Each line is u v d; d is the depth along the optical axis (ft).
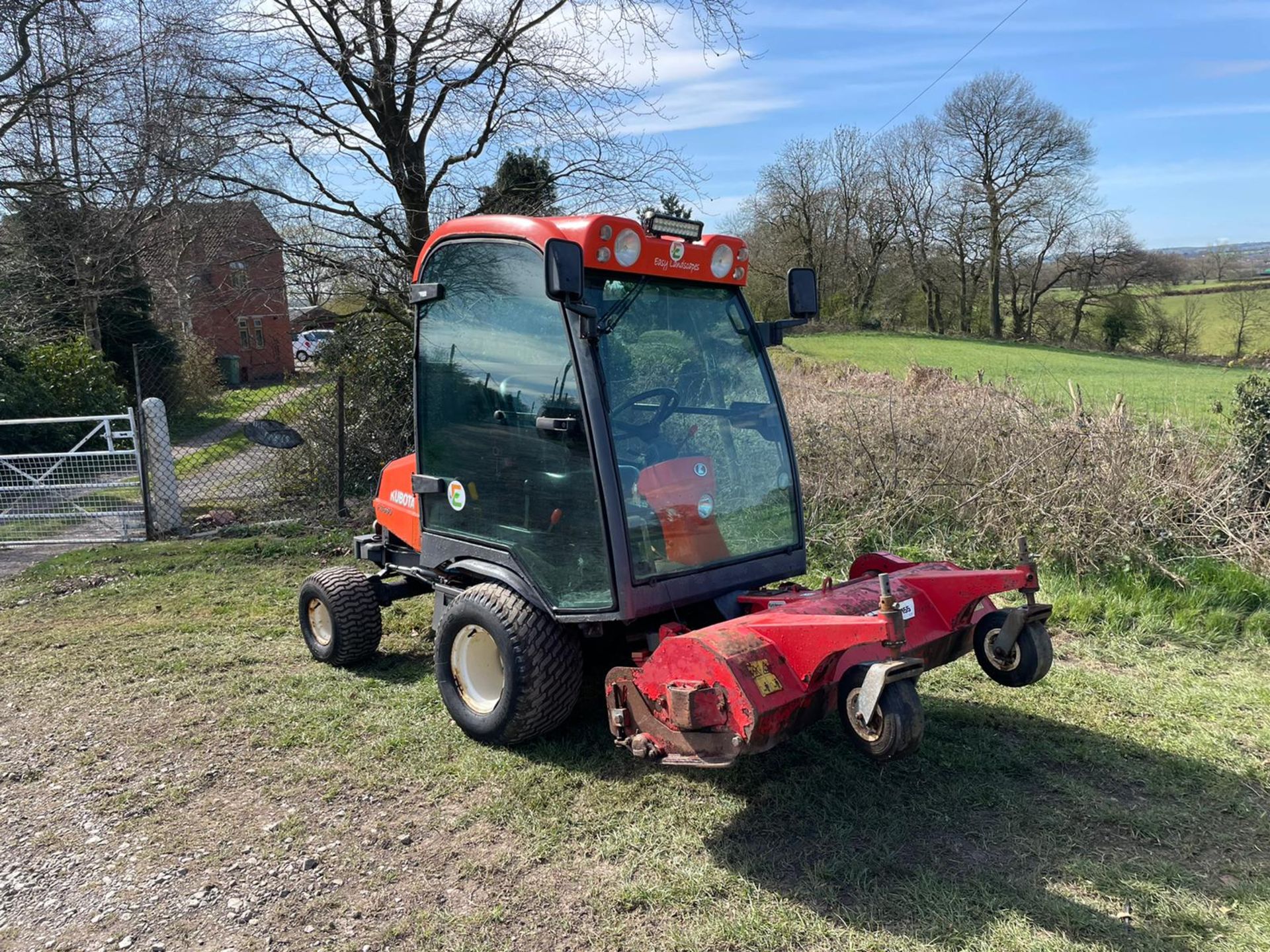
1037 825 11.37
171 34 31.81
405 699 15.88
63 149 48.88
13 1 45.03
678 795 12.25
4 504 31.78
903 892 10.05
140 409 31.09
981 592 11.95
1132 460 22.43
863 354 123.75
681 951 9.29
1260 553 19.90
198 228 35.14
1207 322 136.87
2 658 19.02
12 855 11.58
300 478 35.76
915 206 155.22
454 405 14.26
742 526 13.25
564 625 12.96
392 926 9.84
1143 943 9.14
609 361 12.11
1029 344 143.23
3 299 51.06
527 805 12.12
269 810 12.41
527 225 12.61
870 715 9.61
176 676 17.49
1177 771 12.68
